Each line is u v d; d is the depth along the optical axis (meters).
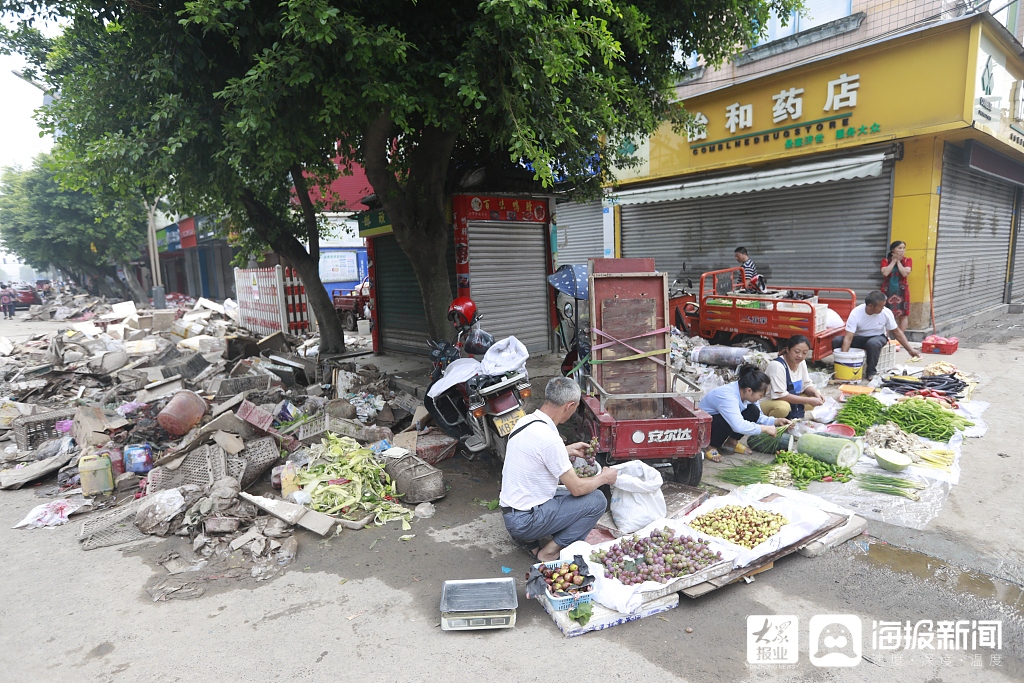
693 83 13.98
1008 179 11.95
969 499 4.12
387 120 5.86
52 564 3.75
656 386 4.85
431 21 5.11
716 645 2.77
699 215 12.76
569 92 5.48
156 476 4.66
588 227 15.22
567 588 3.04
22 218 26.66
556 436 3.41
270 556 3.74
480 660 2.72
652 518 3.66
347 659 2.76
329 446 5.09
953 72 8.82
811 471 4.55
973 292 11.64
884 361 7.55
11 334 17.28
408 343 9.95
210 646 2.88
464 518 4.27
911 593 3.11
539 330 9.48
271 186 8.91
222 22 4.48
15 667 2.77
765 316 8.13
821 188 10.71
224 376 7.91
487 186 8.22
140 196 6.91
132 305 15.54
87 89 5.36
